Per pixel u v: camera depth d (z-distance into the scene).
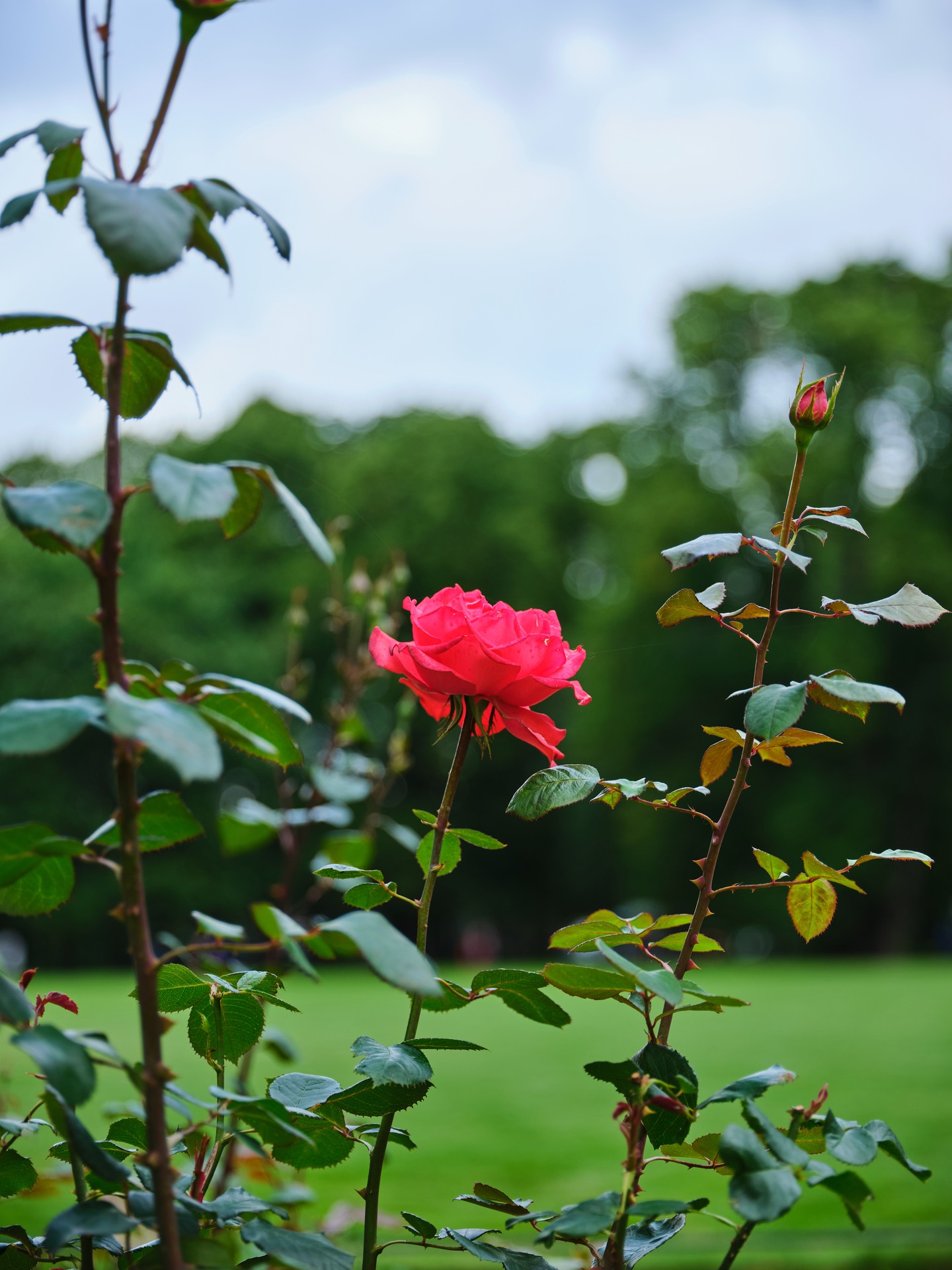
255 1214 1.16
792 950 28.14
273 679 26.86
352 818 3.29
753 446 27.84
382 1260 2.41
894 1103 5.39
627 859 27.58
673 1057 1.17
